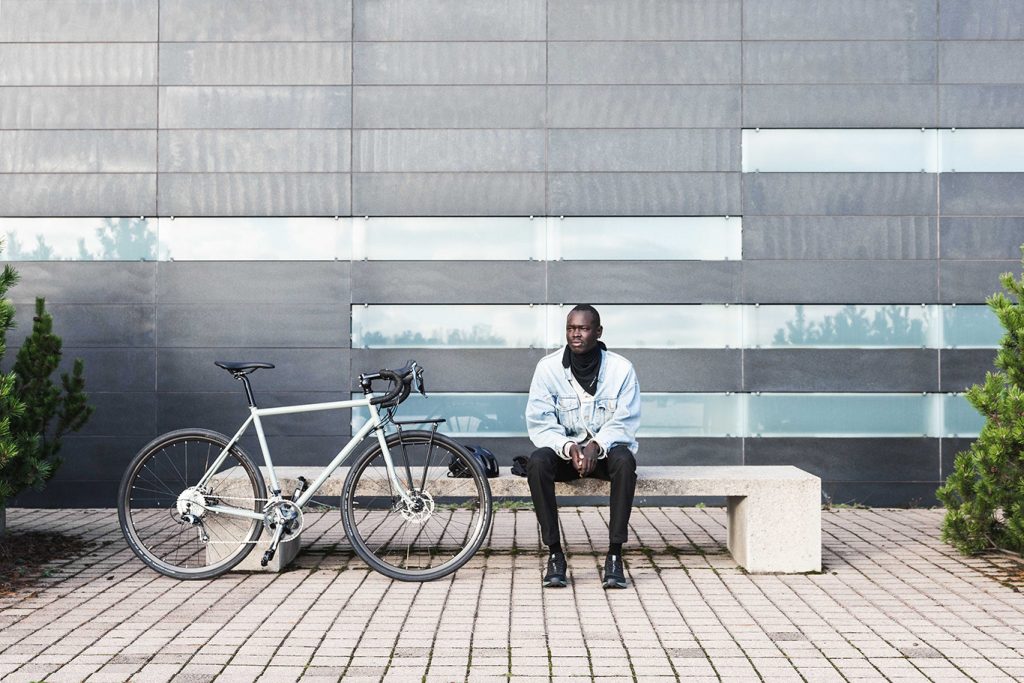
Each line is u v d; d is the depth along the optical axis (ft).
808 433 26.91
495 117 27.09
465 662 12.67
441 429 27.02
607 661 12.72
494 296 27.04
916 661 12.73
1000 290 26.84
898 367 26.89
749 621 14.80
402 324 27.04
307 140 27.09
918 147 26.99
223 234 27.02
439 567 17.69
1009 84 26.96
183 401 26.84
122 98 26.99
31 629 14.26
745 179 26.99
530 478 17.39
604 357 18.39
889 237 26.96
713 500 27.04
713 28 27.12
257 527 17.99
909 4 26.99
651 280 26.99
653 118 27.09
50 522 24.13
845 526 23.63
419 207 27.09
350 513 17.92
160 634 13.98
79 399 21.35
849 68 27.02
